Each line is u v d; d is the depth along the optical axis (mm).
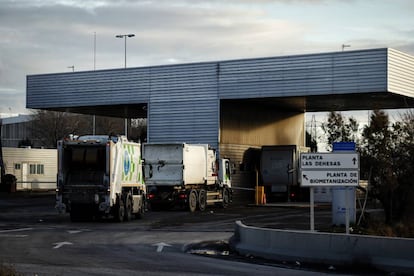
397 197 27156
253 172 47344
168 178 35719
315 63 38812
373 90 37250
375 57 37281
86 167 28672
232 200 44312
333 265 15562
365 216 26328
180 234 23859
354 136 31891
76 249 18906
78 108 48094
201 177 37562
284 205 41438
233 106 44781
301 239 16406
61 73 46188
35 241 21016
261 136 48719
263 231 17531
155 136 43469
